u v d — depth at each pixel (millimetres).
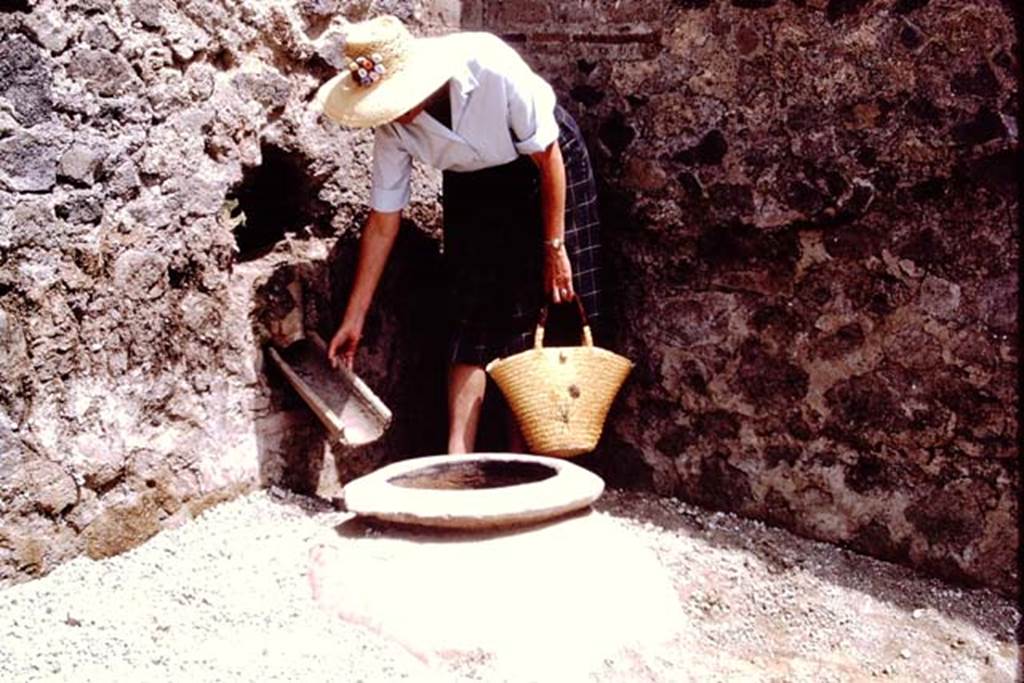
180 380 3355
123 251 3182
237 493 3518
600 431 3590
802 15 3418
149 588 3041
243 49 3488
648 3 3703
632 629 2895
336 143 3762
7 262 2904
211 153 3414
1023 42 3086
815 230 3471
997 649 3104
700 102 3635
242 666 2668
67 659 2707
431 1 4035
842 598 3273
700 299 3721
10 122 2904
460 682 2650
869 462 3463
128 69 3166
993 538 3266
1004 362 3195
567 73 3904
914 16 3236
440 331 4117
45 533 3031
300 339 3645
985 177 3174
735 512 3736
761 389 3635
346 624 2822
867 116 3340
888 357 3391
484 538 2943
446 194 3781
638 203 3793
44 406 3014
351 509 3021
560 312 3764
